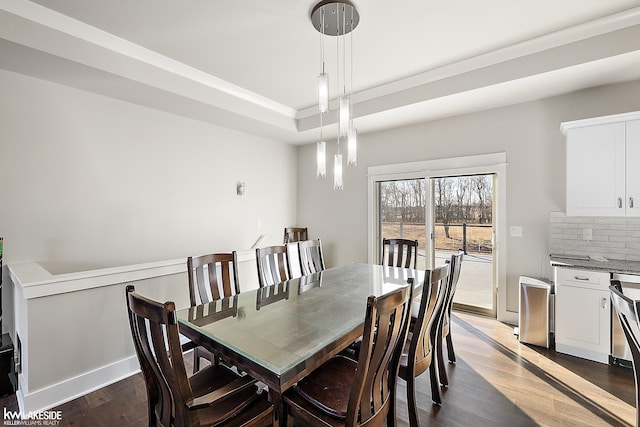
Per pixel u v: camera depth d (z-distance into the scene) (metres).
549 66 2.61
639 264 2.77
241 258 3.42
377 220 4.68
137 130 3.44
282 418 1.57
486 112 3.63
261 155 4.93
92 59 2.48
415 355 1.83
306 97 3.93
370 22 2.34
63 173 2.91
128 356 2.53
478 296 3.90
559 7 2.19
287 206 5.41
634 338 1.36
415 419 1.83
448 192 4.07
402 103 3.45
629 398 2.17
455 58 2.93
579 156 2.91
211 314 1.90
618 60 2.41
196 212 4.04
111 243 3.25
